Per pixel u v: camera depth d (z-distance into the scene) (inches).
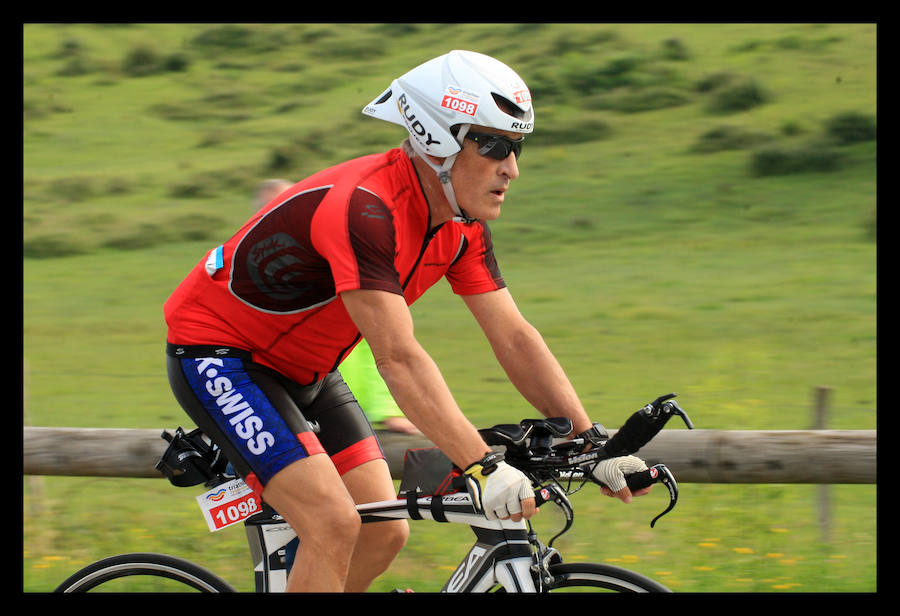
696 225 2605.8
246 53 5812.0
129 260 2448.3
